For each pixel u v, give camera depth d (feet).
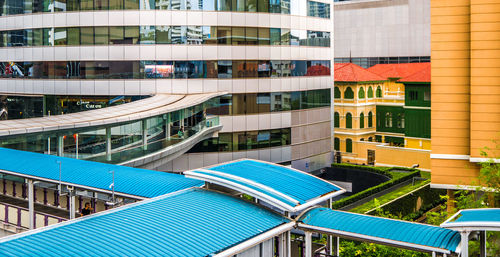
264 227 64.34
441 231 63.87
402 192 159.22
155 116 137.90
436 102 114.52
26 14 189.78
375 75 303.89
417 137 260.62
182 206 67.41
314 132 214.07
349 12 354.54
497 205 100.63
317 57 212.43
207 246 57.00
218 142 185.47
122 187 82.58
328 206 77.41
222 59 182.70
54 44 184.75
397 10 335.88
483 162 101.19
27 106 193.16
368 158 287.48
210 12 180.14
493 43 107.76
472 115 109.91
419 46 329.52
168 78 179.42
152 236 57.06
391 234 63.31
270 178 77.15
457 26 111.96
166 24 178.29
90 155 131.13
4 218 99.19
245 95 187.32
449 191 116.98
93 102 181.57
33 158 102.47
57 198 104.53
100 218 61.41
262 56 189.47
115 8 177.88
